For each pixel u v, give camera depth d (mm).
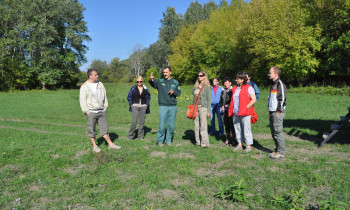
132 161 5016
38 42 38594
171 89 6047
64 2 41500
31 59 40062
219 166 4613
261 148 5820
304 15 20625
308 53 20922
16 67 37781
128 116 11977
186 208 3139
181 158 5098
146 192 3611
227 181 3873
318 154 5148
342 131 7172
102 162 4883
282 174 4043
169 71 6062
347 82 21641
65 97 24562
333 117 9305
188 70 44594
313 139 6559
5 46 37094
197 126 6062
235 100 5520
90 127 5605
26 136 7609
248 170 4289
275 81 4844
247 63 29250
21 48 39594
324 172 4055
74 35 42500
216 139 7027
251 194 3463
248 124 5336
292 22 20719
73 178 4164
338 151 5344
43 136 7637
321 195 3334
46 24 39219
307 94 18594
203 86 5824
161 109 6117
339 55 20266
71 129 9086
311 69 20891
